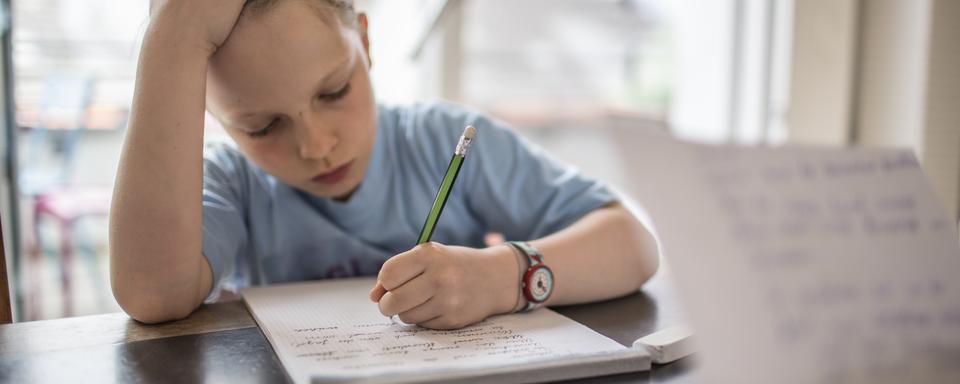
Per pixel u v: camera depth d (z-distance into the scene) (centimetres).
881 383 32
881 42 186
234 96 65
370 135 74
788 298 32
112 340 52
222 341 52
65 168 252
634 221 75
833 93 197
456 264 56
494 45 262
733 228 32
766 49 221
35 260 232
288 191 88
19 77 231
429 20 175
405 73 193
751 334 31
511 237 88
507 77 269
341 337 51
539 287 60
